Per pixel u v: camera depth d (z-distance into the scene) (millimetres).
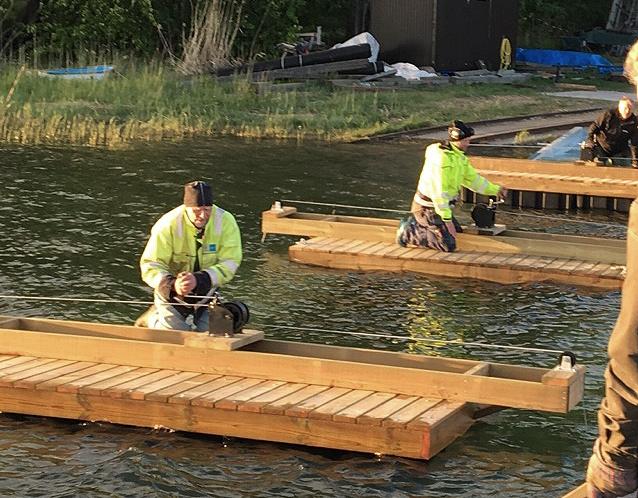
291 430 6895
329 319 10086
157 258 7902
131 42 29812
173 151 19859
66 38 29625
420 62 30906
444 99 27062
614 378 3133
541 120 25344
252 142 21328
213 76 27172
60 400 7289
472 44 32062
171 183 16891
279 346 7734
